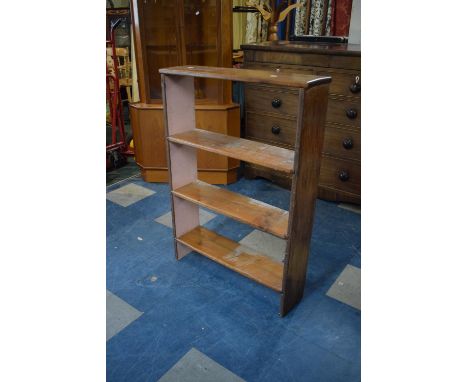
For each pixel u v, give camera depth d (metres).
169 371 1.82
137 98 5.56
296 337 2.01
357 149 2.97
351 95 2.83
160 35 3.36
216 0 3.11
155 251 2.74
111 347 1.95
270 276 2.21
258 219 2.09
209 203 2.29
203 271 2.54
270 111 3.23
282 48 2.99
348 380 1.78
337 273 2.51
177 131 2.35
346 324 2.10
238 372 1.82
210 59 3.40
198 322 2.11
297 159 1.73
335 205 3.35
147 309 2.20
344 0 3.98
